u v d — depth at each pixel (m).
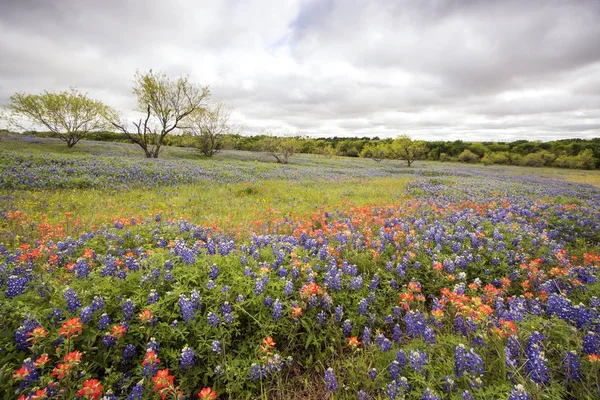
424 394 2.67
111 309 3.61
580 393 2.76
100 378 3.07
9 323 3.29
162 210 10.68
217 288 4.02
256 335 3.76
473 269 5.94
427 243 6.81
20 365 2.89
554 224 9.30
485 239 6.97
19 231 7.39
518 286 5.48
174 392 2.60
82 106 31.77
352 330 4.20
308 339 3.81
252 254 5.70
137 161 22.86
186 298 3.55
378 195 16.38
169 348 3.30
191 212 10.87
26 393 2.62
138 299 3.74
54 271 4.82
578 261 6.67
